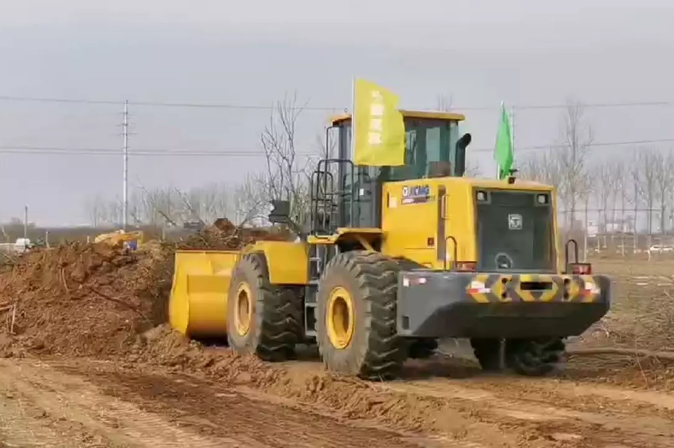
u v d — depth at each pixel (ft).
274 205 42.57
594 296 33.73
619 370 37.76
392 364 34.47
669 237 135.33
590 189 130.00
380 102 38.14
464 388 33.55
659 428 26.18
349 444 24.98
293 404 31.40
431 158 39.96
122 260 53.01
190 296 46.09
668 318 47.85
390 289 34.27
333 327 36.50
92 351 44.57
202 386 35.32
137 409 30.40
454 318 32.55
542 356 37.06
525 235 35.12
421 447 24.48
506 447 24.13
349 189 40.65
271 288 41.39
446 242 34.99
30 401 31.86
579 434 25.32
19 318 48.55
